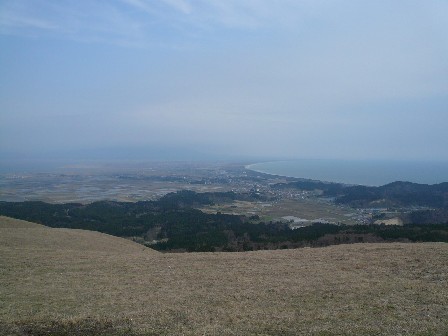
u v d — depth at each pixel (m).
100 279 20.52
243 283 19.44
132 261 25.44
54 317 14.29
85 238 37.16
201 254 28.92
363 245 30.48
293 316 14.33
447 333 12.55
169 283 19.73
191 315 14.67
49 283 19.56
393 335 12.41
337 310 14.94
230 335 12.63
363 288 17.92
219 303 16.20
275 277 20.59
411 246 28.55
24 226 43.12
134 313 14.84
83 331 13.38
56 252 28.03
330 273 21.16
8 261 24.09
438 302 15.66
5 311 14.94
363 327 13.06
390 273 21.00
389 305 15.40
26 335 13.06
